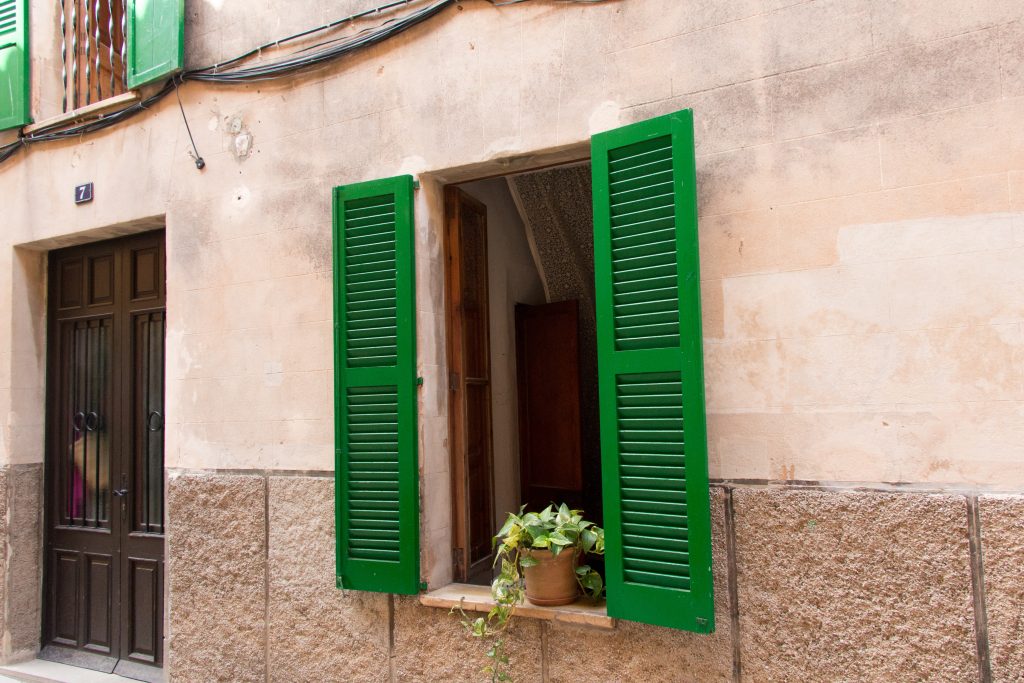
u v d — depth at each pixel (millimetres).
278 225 3504
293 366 3418
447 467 3279
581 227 4496
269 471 3443
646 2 2746
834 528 2361
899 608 2271
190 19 3814
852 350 2375
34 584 4355
